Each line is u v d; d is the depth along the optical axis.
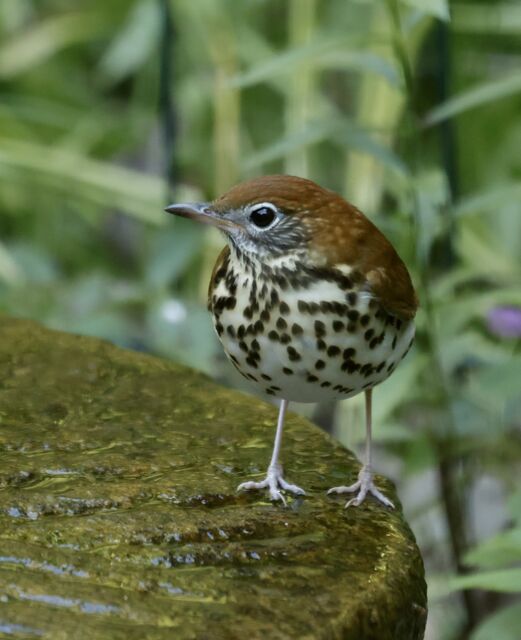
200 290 12.54
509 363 8.97
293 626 5.13
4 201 15.31
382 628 5.39
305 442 7.18
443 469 10.28
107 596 5.31
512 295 9.69
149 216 13.37
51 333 8.48
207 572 5.58
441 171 10.83
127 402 7.57
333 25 14.34
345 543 5.98
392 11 9.09
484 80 13.88
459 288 11.64
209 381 7.95
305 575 5.60
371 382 6.47
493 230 14.07
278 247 6.31
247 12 14.33
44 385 7.73
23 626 5.03
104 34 15.94
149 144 16.41
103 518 6.01
